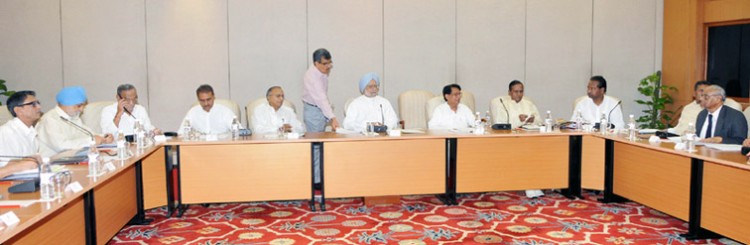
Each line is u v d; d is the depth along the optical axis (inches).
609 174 182.2
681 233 147.9
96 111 191.9
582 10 281.7
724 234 130.9
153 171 165.2
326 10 261.1
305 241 142.5
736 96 254.4
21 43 246.2
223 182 167.0
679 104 276.7
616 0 284.2
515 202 185.2
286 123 195.5
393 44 266.8
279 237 146.3
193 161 165.9
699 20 265.0
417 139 174.7
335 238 144.9
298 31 260.1
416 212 171.9
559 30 280.5
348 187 172.6
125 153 138.0
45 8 246.4
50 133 151.8
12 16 245.1
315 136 175.2
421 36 268.8
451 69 272.4
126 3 249.9
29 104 130.1
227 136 178.4
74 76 249.3
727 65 257.4
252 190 168.2
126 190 149.5
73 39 248.1
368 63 265.6
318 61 199.5
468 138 178.4
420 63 269.6
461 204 182.1
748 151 131.5
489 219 163.3
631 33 286.8
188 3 253.4
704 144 151.2
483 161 180.1
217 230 153.7
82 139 154.5
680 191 147.7
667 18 283.9
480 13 273.0
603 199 186.4
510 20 275.9
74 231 111.7
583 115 209.0
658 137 161.6
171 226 158.4
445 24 270.5
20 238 91.4
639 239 142.9
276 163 168.4
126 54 251.4
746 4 242.4
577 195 190.9
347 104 217.3
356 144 171.5
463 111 207.9
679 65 276.2
